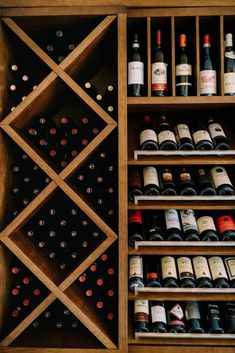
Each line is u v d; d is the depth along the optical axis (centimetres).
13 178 163
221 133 153
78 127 171
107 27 145
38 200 146
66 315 166
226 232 150
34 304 158
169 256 160
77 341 152
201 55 162
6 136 154
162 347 148
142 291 152
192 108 159
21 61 169
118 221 146
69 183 154
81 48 144
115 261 165
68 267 160
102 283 151
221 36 144
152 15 145
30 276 166
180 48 159
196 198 149
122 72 144
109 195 168
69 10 144
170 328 148
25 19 148
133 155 156
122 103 144
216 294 151
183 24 154
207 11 144
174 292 152
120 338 146
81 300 155
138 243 150
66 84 154
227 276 151
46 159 153
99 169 169
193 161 148
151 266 160
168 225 153
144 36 165
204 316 160
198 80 145
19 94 168
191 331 148
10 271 160
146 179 154
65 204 171
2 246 152
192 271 152
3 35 149
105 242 146
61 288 146
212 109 162
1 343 148
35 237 169
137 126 170
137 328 147
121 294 146
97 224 146
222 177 153
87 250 167
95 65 173
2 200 151
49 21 150
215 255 159
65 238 169
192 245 150
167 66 163
